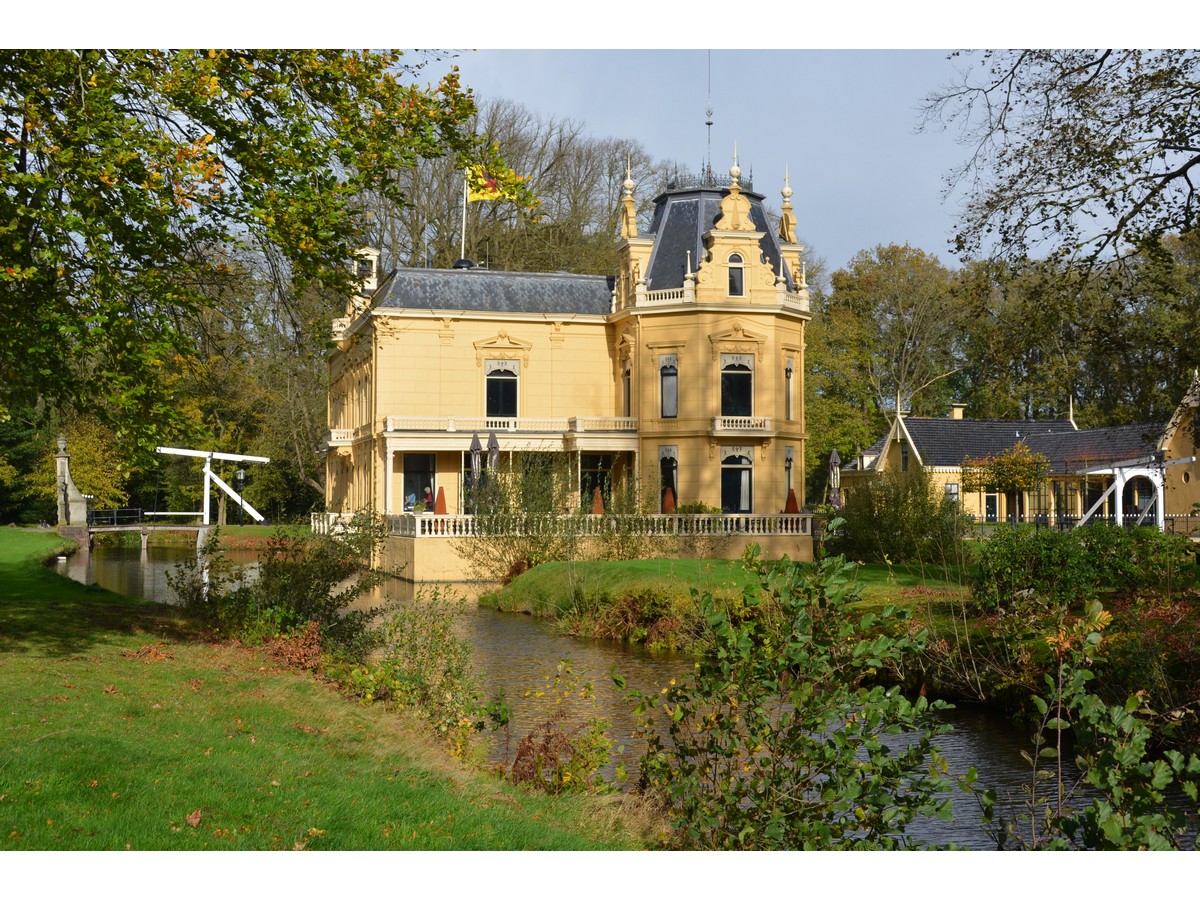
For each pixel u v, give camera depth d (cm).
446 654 1523
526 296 4694
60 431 6162
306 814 841
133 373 1243
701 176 4700
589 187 6650
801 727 868
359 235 1412
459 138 1440
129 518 6681
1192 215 1825
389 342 4488
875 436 7200
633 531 3572
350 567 1975
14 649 1472
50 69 1180
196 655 1561
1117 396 5781
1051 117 1834
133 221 1245
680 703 1002
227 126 1288
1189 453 5134
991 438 6300
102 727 1042
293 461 6544
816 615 918
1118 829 721
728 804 893
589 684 1259
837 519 962
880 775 858
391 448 4388
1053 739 1517
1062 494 5984
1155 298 1994
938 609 2092
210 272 1368
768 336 4412
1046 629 1648
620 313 4519
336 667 1583
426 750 1159
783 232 4816
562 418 4578
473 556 3619
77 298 1232
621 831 943
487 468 3856
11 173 1086
